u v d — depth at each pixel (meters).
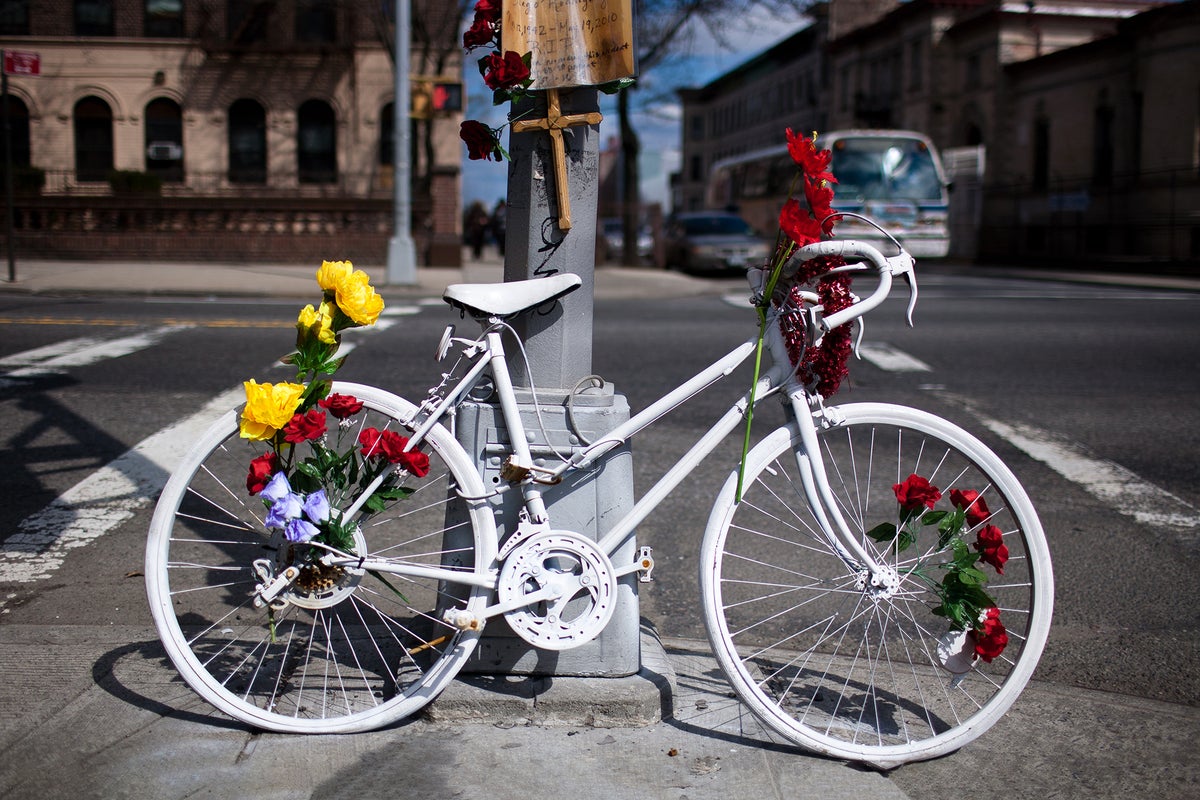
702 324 12.59
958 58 45.59
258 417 2.86
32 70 16.73
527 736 3.03
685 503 5.55
